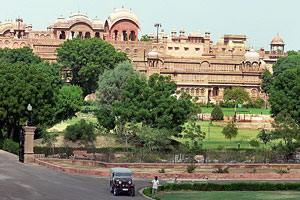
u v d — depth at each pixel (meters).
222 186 68.44
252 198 62.28
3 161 76.81
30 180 62.88
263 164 84.94
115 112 101.62
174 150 92.56
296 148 92.38
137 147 98.19
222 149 96.62
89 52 178.25
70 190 58.88
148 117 98.38
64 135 102.38
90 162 80.94
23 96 95.44
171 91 104.44
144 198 59.34
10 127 100.50
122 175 61.09
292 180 77.38
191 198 61.50
